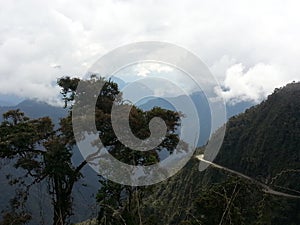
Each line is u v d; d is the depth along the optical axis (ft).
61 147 27.55
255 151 174.70
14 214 27.43
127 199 26.32
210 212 23.95
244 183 23.52
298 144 164.25
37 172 29.37
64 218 26.50
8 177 28.99
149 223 25.81
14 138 28.07
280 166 153.28
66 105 29.91
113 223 24.36
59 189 27.71
